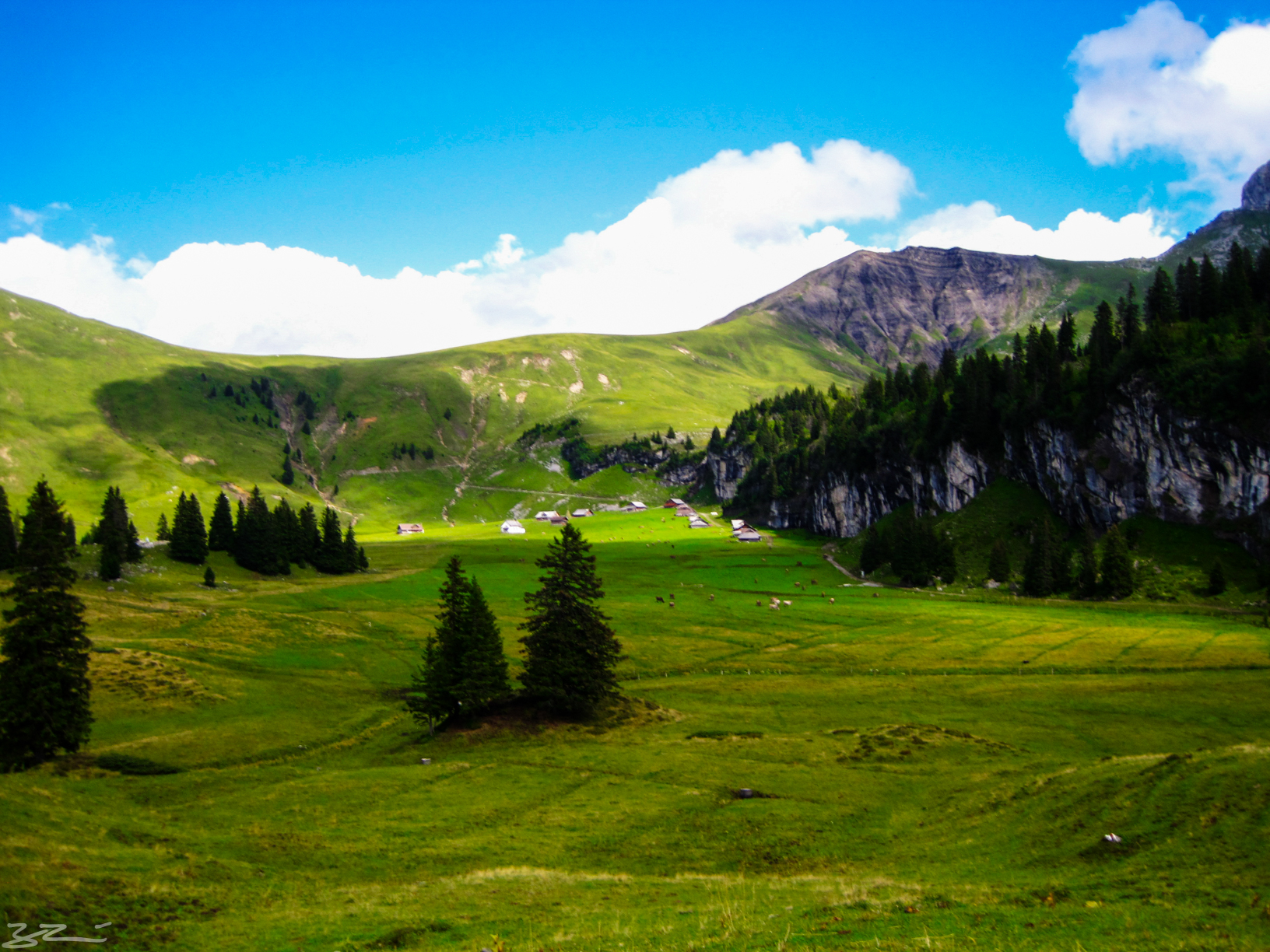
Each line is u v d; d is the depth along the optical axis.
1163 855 32.47
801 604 168.62
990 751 65.50
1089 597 163.38
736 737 74.25
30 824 35.91
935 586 190.38
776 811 50.47
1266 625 124.88
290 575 191.62
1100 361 198.62
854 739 71.25
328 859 41.28
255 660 110.56
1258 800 34.44
